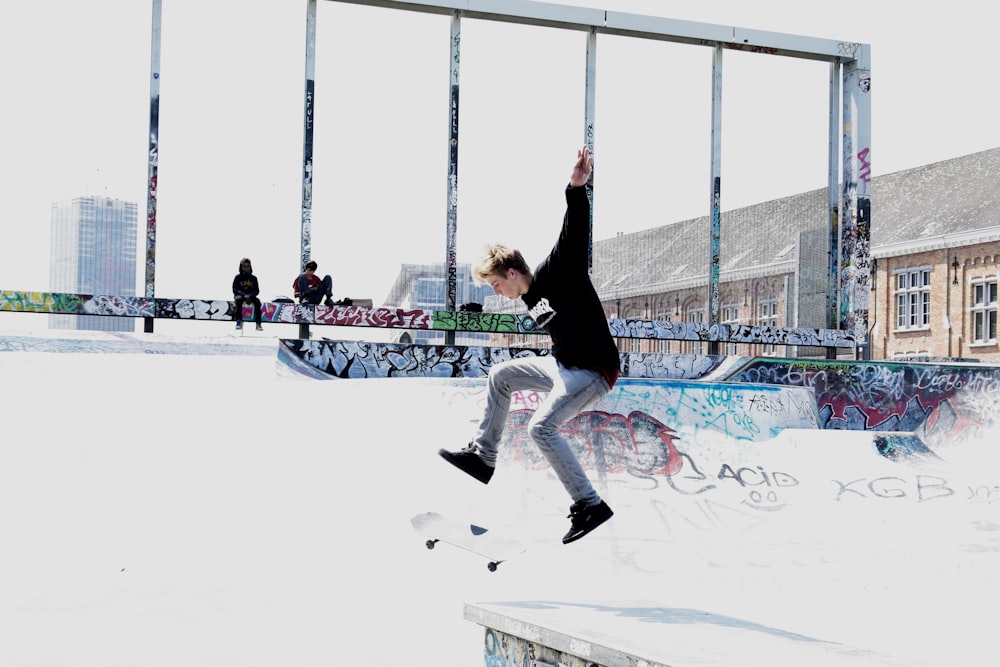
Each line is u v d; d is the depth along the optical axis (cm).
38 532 463
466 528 434
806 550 539
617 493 571
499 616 347
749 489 602
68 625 393
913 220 4081
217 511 499
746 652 284
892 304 4131
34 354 686
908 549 550
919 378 1153
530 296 412
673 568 501
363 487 533
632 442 621
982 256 3734
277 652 381
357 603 434
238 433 580
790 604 462
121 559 453
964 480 670
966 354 3778
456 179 1125
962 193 3950
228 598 429
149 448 555
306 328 1096
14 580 425
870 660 280
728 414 748
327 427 592
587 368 401
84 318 1016
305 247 1076
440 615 429
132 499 504
